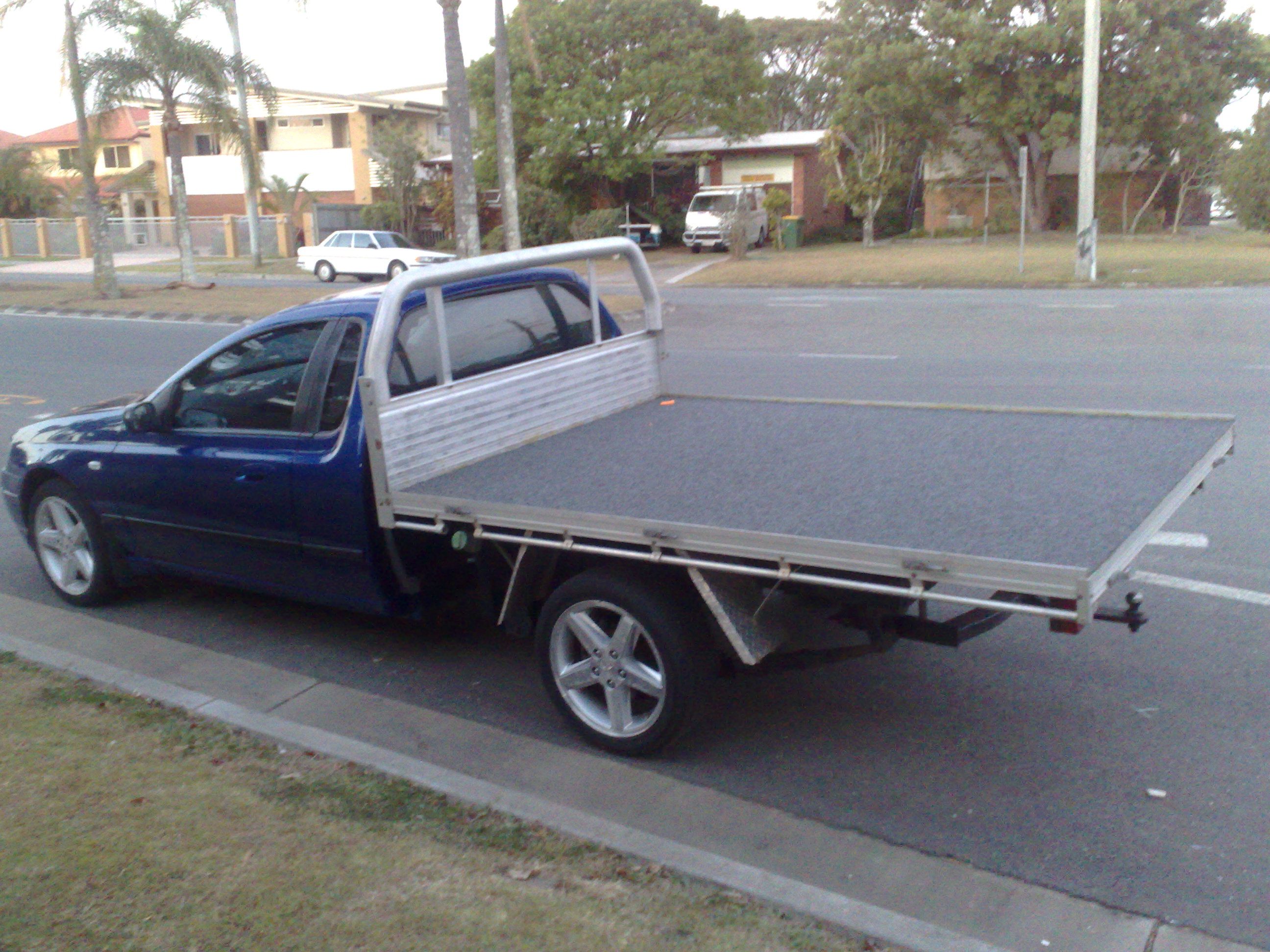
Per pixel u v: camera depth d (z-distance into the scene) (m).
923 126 37.56
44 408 13.19
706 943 3.04
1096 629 5.55
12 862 3.39
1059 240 36.12
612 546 4.10
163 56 27.62
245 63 29.45
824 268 29.16
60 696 4.80
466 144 19.12
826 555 3.56
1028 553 3.42
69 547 6.34
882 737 4.54
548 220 39.84
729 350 16.12
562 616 4.47
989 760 4.32
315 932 3.05
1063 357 14.00
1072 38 33.75
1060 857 3.65
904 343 15.94
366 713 4.89
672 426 5.70
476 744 4.58
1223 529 7.01
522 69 39.53
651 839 3.62
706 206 38.94
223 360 5.54
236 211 52.91
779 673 4.78
